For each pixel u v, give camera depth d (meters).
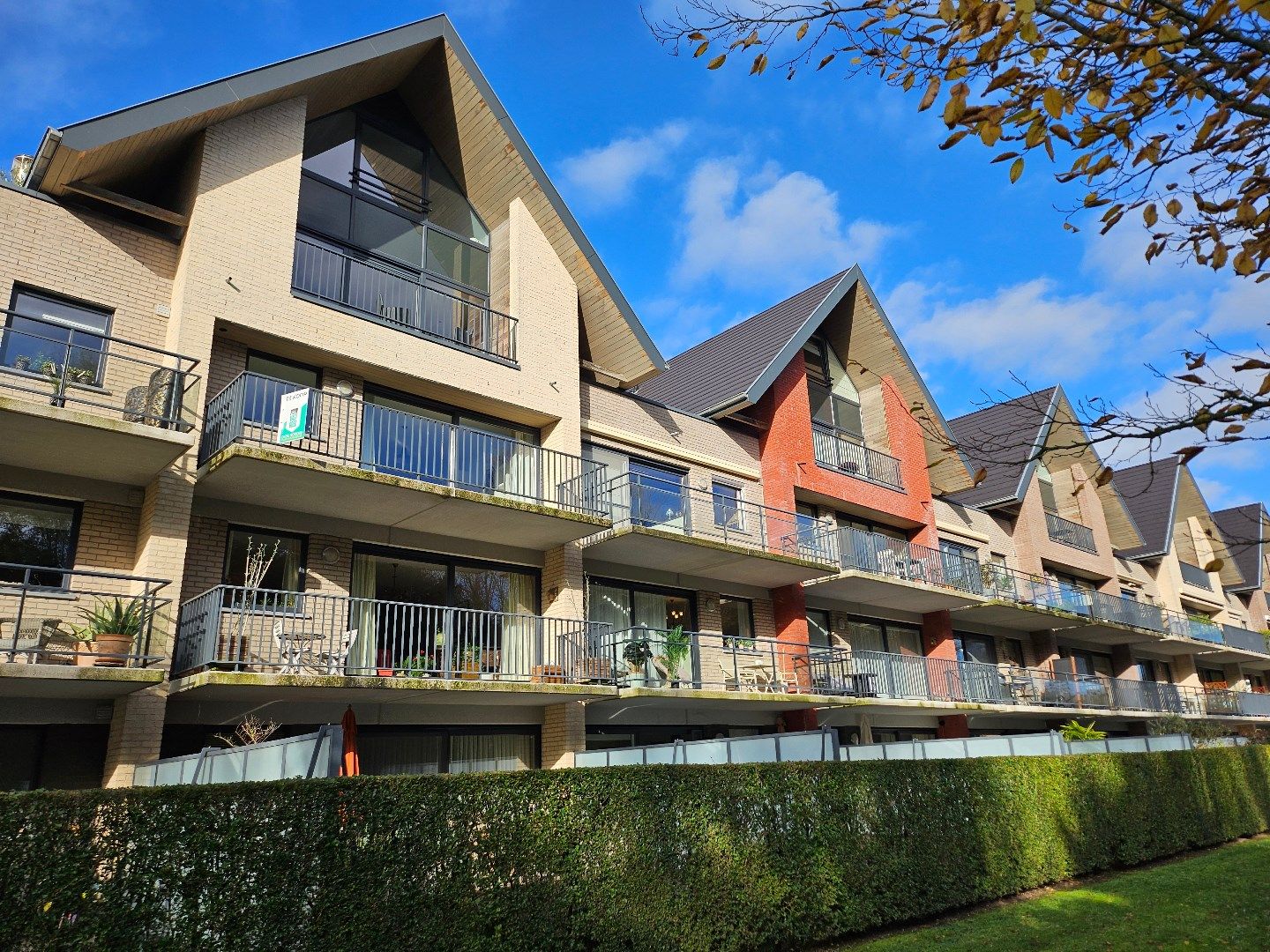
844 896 10.72
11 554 11.00
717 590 19.17
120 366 12.00
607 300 17.47
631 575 17.72
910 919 11.55
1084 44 4.43
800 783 10.85
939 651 23.92
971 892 12.30
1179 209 4.86
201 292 12.46
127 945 6.07
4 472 11.15
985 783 13.40
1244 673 41.50
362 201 15.60
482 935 7.70
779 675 19.28
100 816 6.18
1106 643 32.41
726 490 19.98
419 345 14.77
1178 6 4.20
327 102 15.36
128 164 12.57
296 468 11.84
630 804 9.11
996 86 4.60
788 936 10.08
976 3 4.29
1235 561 43.09
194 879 6.43
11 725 10.45
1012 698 24.80
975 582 24.58
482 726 14.54
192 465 11.89
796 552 19.69
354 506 13.45
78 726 10.93
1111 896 12.74
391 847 7.39
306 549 13.43
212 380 12.70
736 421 20.75
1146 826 16.41
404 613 14.32
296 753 8.50
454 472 13.93
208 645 10.86
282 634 11.67
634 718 16.80
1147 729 29.30
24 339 11.38
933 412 24.84
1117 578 33.34
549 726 15.14
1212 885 13.45
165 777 10.14
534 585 16.14
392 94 16.80
